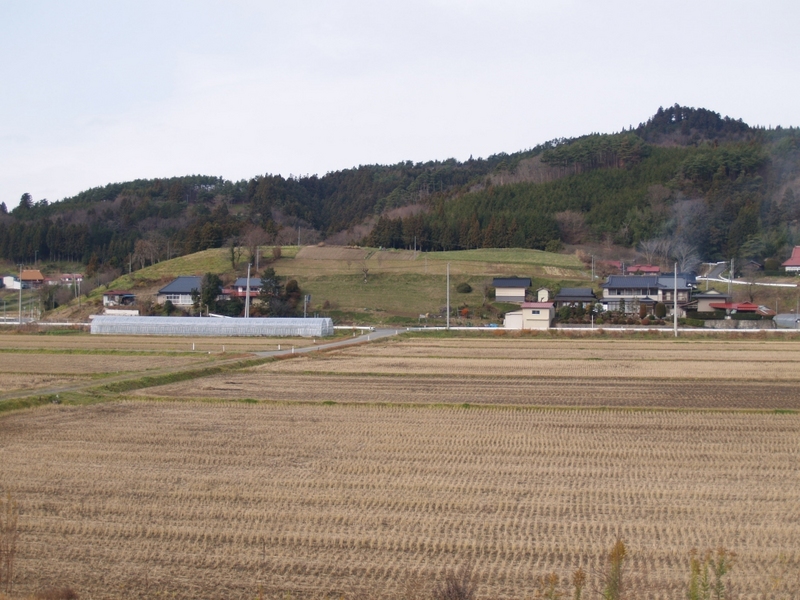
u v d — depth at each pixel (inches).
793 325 3129.9
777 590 503.8
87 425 1007.6
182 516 632.4
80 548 566.9
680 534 597.0
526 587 507.2
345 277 4384.8
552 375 1615.4
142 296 4089.6
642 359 1955.0
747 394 1328.7
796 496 692.1
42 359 1893.5
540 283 4269.2
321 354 2124.8
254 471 771.4
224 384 1459.2
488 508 655.8
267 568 534.9
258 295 3779.5
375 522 620.7
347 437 940.6
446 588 498.9
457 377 1589.6
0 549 541.6
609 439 930.1
